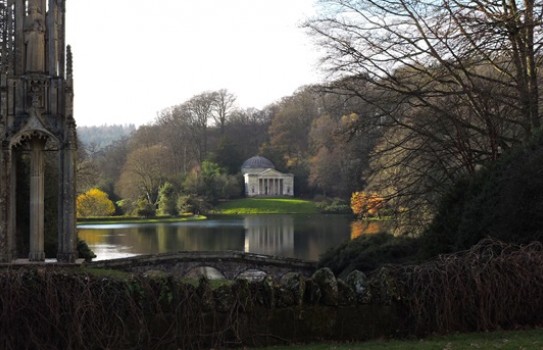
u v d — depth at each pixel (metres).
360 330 12.20
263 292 11.88
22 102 23.97
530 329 12.42
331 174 96.69
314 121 115.56
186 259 39.03
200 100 140.75
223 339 11.46
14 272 10.84
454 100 24.83
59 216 24.03
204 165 133.00
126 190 114.62
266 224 95.25
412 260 23.84
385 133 27.11
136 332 11.00
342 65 25.83
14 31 24.28
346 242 32.50
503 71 22.81
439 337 11.94
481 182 20.20
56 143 23.92
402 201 26.97
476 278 12.31
